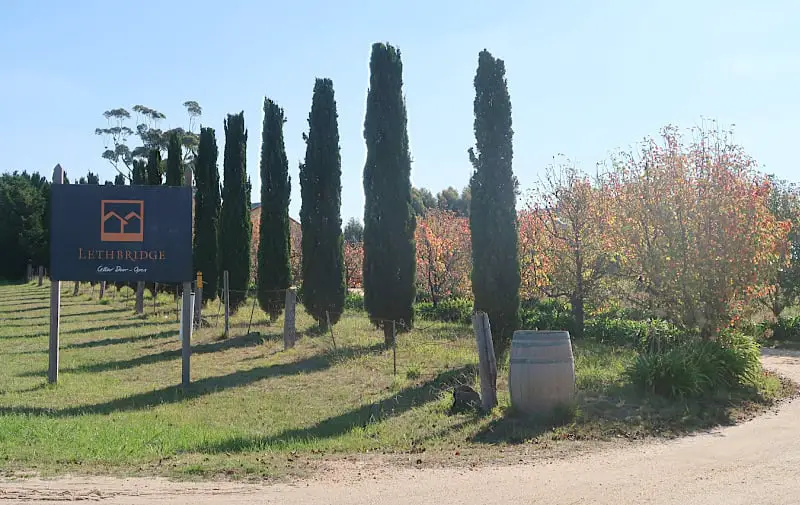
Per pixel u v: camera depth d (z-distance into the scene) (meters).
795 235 23.05
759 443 8.73
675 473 7.29
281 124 25.77
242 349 19.17
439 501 6.35
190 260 14.56
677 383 11.29
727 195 13.62
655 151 15.12
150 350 19.44
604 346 18.05
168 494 6.57
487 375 10.73
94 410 12.02
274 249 25.23
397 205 18.94
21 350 19.89
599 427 9.62
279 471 7.52
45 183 79.62
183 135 71.50
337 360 16.25
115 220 14.41
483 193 15.81
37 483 6.90
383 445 9.03
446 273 29.56
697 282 13.63
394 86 19.12
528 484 6.92
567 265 20.23
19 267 72.50
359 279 39.34
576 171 27.80
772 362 17.67
